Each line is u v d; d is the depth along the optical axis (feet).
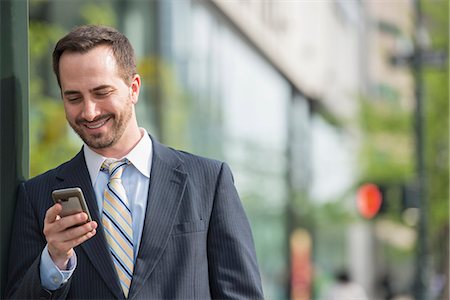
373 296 108.37
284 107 79.77
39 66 37.99
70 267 9.60
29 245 10.19
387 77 102.94
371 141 77.97
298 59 81.66
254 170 68.23
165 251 10.09
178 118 50.62
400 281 96.48
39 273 9.56
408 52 51.67
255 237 67.15
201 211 10.46
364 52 112.16
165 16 51.78
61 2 43.96
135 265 9.98
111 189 10.25
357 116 78.48
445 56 51.31
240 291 10.39
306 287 83.61
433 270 67.51
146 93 49.98
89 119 9.71
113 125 9.87
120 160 10.37
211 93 58.18
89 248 10.00
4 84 10.18
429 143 68.18
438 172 68.23
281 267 76.23
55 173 10.52
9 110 10.23
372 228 109.09
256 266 10.69
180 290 10.02
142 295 9.87
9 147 10.28
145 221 10.13
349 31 110.73
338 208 81.05
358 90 81.92
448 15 66.13
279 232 75.77
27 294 9.61
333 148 89.81
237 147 64.23
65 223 9.13
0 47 10.15
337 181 83.30
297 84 83.61
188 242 10.21
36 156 34.86
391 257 96.63
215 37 59.36
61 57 9.80
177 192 10.40
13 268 10.19
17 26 10.22
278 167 76.48
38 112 36.06
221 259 10.45
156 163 10.48
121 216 10.18
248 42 66.44
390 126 76.79
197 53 55.62
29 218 10.30
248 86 67.56
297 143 84.02
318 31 92.22
